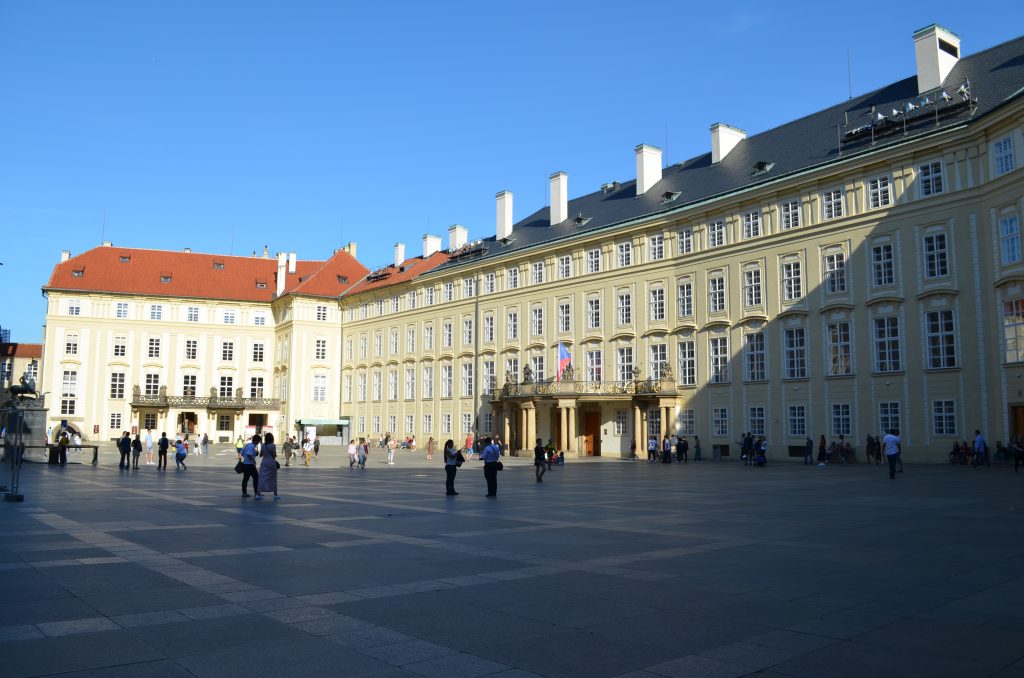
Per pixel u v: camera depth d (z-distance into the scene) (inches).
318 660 270.2
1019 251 1514.5
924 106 1780.3
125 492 979.3
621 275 2407.7
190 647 283.4
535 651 283.1
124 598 360.5
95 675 251.0
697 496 965.2
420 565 453.4
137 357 3604.8
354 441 1829.5
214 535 574.6
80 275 3585.1
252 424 3762.3
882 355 1779.0
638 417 2287.2
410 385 3265.3
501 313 2824.8
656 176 2554.1
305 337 3651.6
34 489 1019.9
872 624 320.2
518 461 2142.0
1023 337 1513.3
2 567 435.5
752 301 2053.4
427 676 255.3
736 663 269.6
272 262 4057.6
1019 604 354.9
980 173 1625.2
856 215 1839.3
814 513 747.4
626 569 443.2
